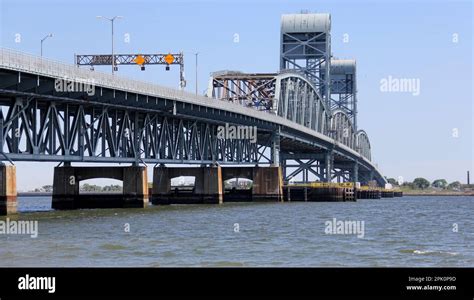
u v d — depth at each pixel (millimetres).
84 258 63375
